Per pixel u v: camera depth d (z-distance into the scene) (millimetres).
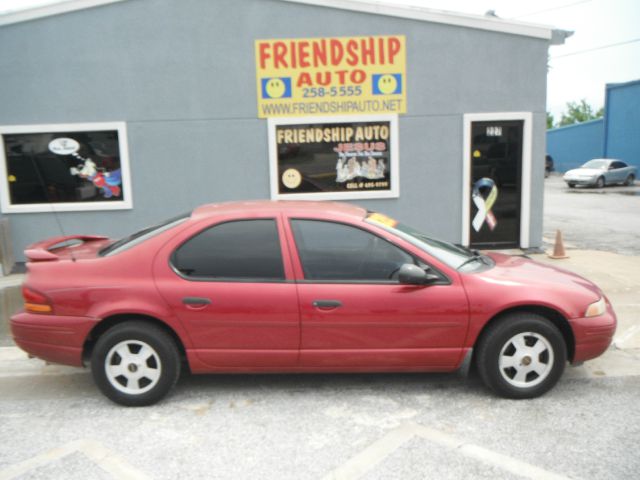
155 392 4191
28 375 4934
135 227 9156
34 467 3432
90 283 4137
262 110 8945
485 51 8859
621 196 22078
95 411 4199
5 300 7160
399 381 4660
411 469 3330
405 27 8773
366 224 4289
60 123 8883
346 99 8930
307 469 3354
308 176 9125
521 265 4723
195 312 4090
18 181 8992
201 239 4242
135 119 8930
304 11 8719
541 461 3410
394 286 4141
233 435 3789
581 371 4809
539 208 9336
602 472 3283
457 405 4195
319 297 4090
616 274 7906
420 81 8914
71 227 9125
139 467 3414
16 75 8758
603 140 31656
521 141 9141
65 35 8695
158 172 9055
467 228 9297
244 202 4801
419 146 9078
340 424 3924
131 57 8797
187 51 8812
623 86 29844
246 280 4148
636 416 3990
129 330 4113
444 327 4141
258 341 4148
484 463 3389
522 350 4203
